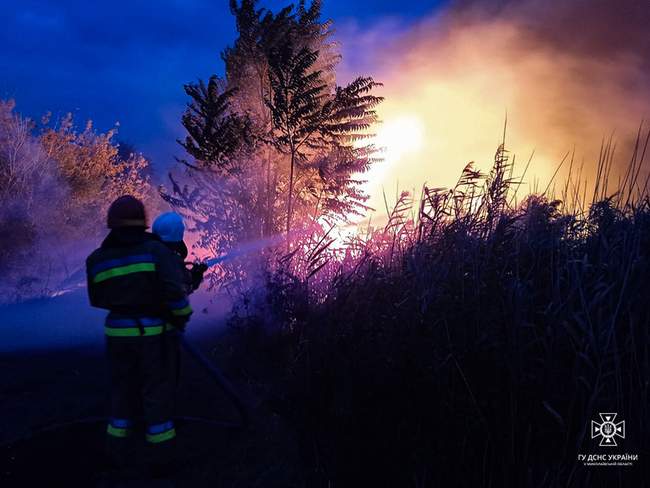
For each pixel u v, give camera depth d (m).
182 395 4.30
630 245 3.21
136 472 3.27
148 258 3.24
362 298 3.72
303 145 6.10
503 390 2.94
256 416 3.98
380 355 3.29
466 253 3.48
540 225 3.64
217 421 3.91
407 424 3.16
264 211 6.06
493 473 2.90
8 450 3.53
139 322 3.21
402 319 3.30
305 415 3.77
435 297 3.25
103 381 4.62
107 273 3.25
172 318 3.27
